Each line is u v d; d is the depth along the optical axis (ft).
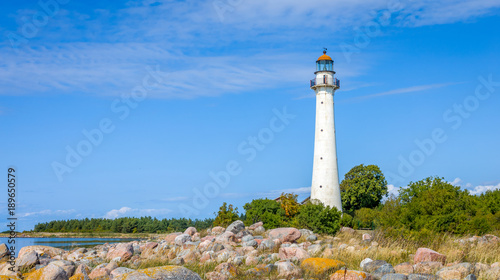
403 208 151.74
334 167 236.63
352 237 134.51
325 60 243.81
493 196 165.48
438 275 64.80
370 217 213.66
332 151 237.45
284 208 208.85
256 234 153.79
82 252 130.72
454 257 78.02
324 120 239.71
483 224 123.34
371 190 293.02
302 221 159.53
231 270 74.43
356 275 63.26
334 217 156.56
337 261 73.51
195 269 79.66
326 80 239.50
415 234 103.04
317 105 242.78
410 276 62.54
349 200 293.64
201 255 97.60
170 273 57.06
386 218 151.43
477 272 65.46
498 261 75.97
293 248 87.45
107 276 76.69
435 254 74.59
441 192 138.00
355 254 84.84
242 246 112.88
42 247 121.49
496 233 119.65
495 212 151.12
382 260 73.41
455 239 113.09
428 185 160.15
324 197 232.73
